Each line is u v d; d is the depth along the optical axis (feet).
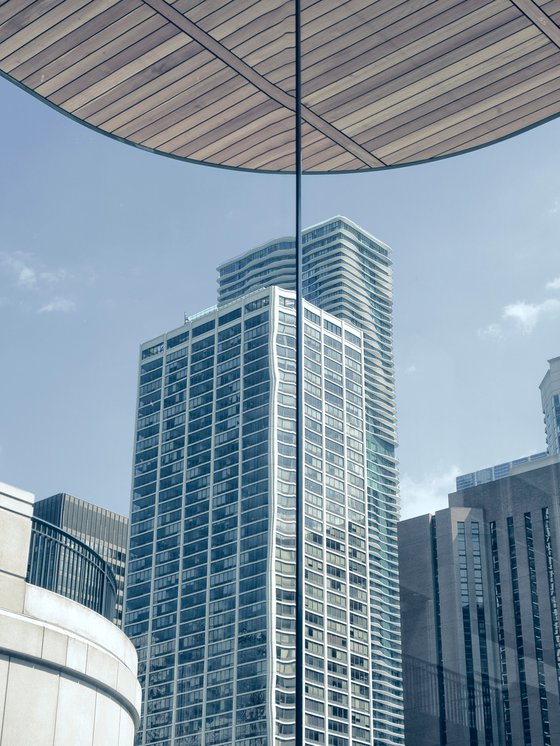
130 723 48.62
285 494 420.36
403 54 51.78
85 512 412.77
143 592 443.73
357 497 347.15
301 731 31.71
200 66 52.80
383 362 408.46
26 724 38.19
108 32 50.16
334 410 366.84
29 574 42.19
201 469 447.42
